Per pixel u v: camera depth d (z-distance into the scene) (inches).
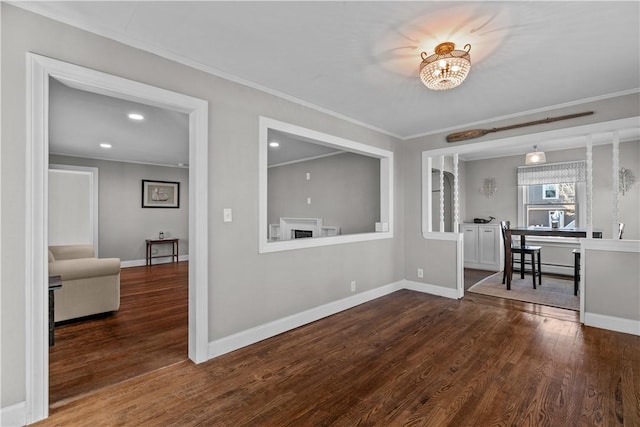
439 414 69.7
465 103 127.6
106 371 88.7
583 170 209.9
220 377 85.6
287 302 120.5
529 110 136.2
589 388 78.9
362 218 209.8
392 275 174.6
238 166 104.5
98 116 139.8
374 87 111.7
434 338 111.2
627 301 115.3
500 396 76.1
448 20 72.2
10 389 64.6
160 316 136.3
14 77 64.6
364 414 69.9
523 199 238.2
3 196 63.8
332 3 66.4
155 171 277.1
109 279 135.9
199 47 85.0
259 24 74.4
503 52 86.6
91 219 241.0
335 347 104.5
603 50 85.4
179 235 291.7
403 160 183.0
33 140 66.6
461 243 163.2
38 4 66.1
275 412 70.7
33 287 66.5
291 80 105.9
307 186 248.2
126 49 79.8
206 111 95.3
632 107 114.3
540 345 104.4
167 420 67.8
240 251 105.1
